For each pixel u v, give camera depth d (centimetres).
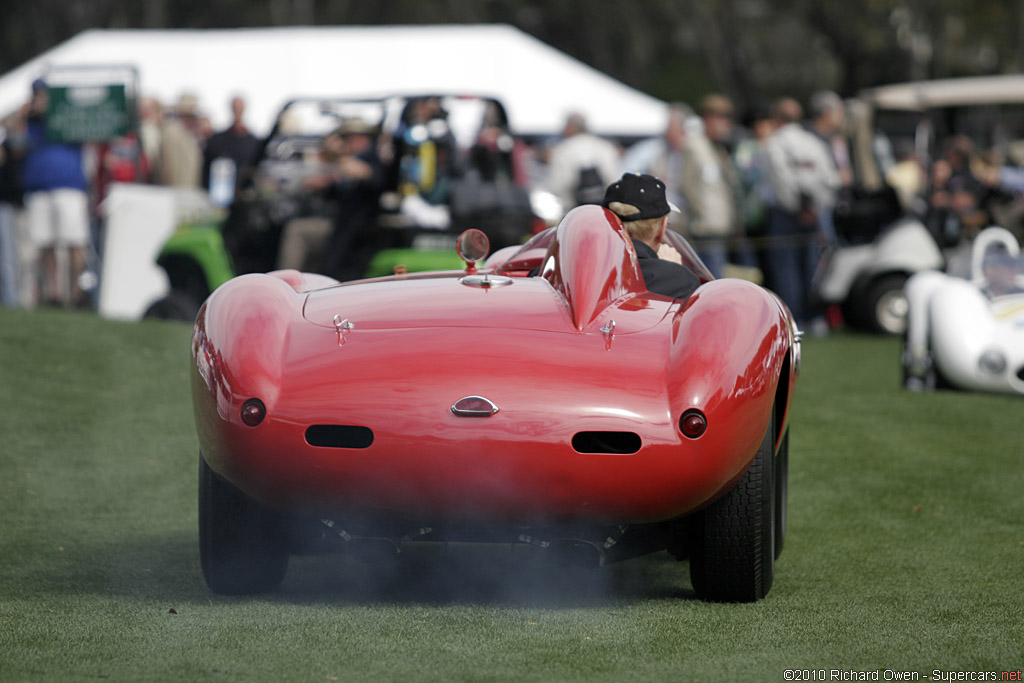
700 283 1532
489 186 2989
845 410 2511
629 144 6919
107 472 1808
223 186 4553
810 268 3978
